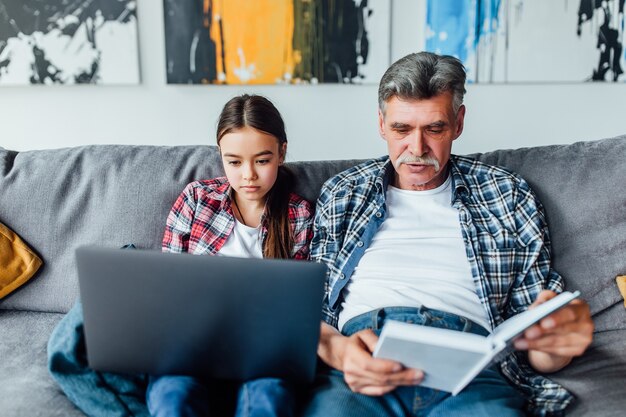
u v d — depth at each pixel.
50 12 1.80
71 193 1.40
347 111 1.95
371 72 1.90
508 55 1.91
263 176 1.26
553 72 1.93
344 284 1.21
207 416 0.88
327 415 0.90
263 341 0.83
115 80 1.86
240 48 1.86
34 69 1.83
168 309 0.82
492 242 1.20
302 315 0.81
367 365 0.87
